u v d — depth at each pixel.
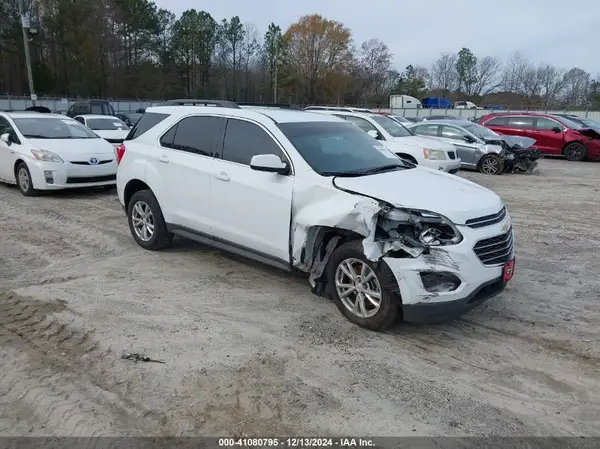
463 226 4.01
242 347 4.05
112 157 10.32
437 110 53.41
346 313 4.48
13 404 3.29
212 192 5.39
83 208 8.92
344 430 3.10
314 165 4.70
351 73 81.31
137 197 6.38
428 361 3.92
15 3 57.00
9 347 3.98
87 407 3.26
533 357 4.02
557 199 10.92
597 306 5.02
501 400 3.44
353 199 4.25
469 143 15.23
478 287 4.05
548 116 20.00
